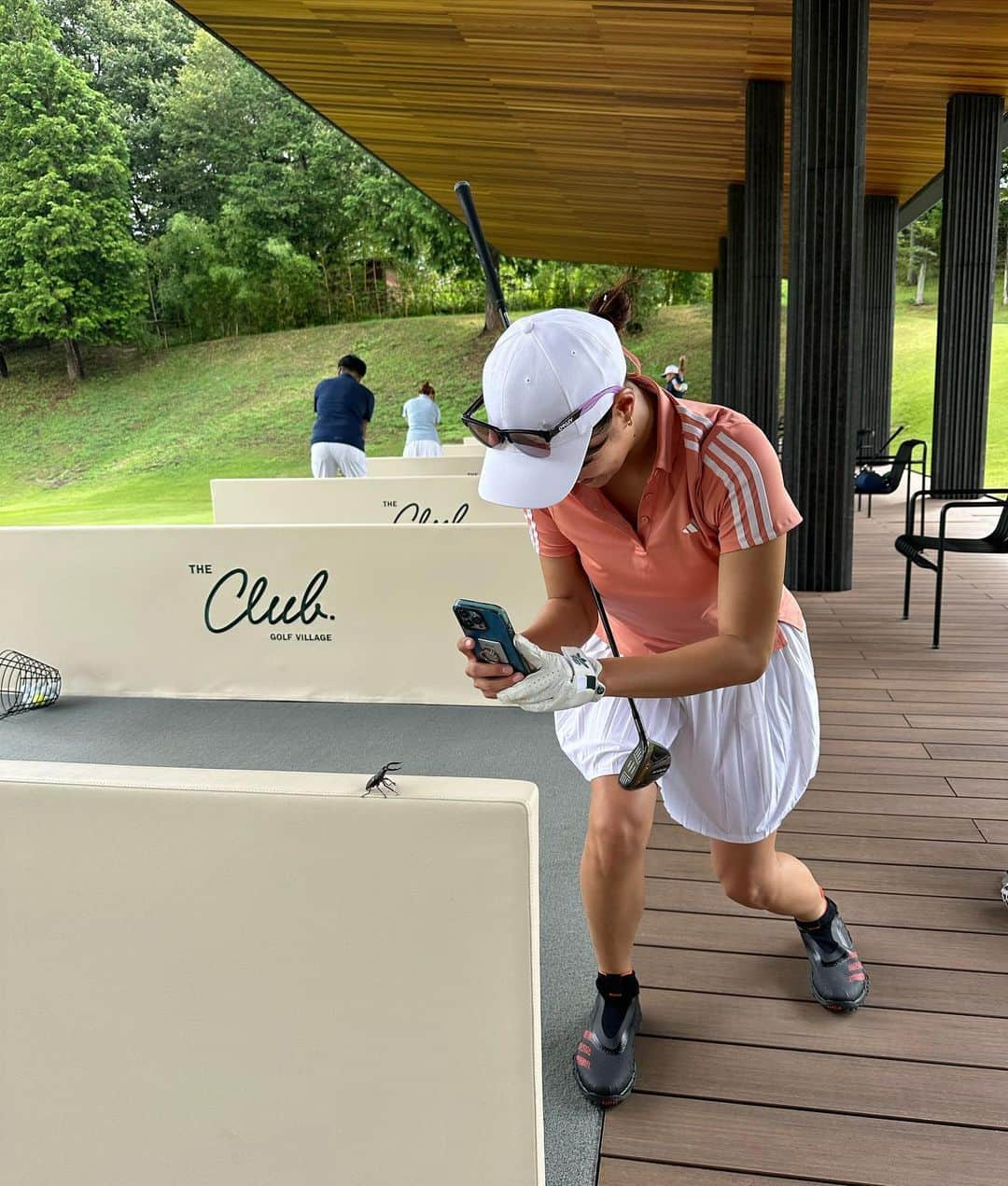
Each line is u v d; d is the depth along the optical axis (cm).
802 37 532
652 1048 169
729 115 883
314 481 543
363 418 747
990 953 196
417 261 2994
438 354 2792
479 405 121
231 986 107
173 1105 112
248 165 2953
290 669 387
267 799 100
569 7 622
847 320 544
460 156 1140
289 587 380
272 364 2806
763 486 126
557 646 158
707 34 665
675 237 1639
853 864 234
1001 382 2419
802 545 568
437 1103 106
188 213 2994
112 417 2650
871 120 935
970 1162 143
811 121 536
